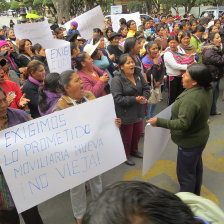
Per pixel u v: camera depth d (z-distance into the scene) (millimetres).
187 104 1998
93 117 1977
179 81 4289
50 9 25750
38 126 1762
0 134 1630
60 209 2697
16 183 1693
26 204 1735
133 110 3117
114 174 3262
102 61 3762
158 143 2354
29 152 1729
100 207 583
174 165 3381
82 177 1952
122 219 545
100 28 6484
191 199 901
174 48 4117
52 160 1818
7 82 2807
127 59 2877
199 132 2166
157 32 7730
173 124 2025
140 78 3207
